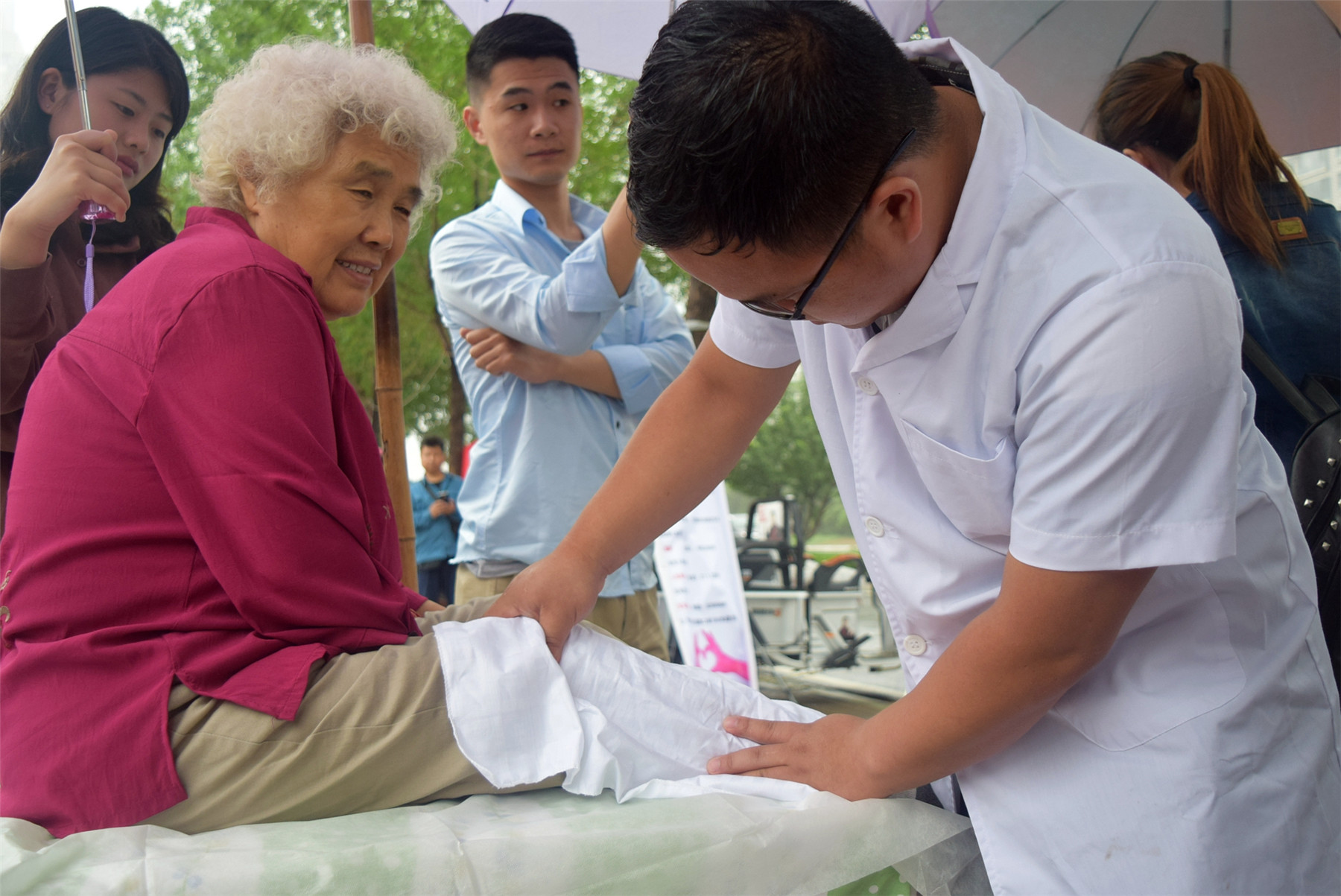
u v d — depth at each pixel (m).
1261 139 1.98
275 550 1.04
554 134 2.28
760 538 6.32
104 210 1.53
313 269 1.28
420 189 1.36
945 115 0.99
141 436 1.03
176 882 0.86
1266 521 1.08
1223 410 0.90
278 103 1.21
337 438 1.19
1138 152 2.09
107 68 1.72
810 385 1.26
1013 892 1.04
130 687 0.98
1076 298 0.91
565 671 1.21
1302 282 1.91
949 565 1.13
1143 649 1.05
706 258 0.86
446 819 1.03
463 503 2.21
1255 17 2.15
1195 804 0.98
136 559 1.03
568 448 2.16
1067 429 0.91
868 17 0.87
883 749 1.06
